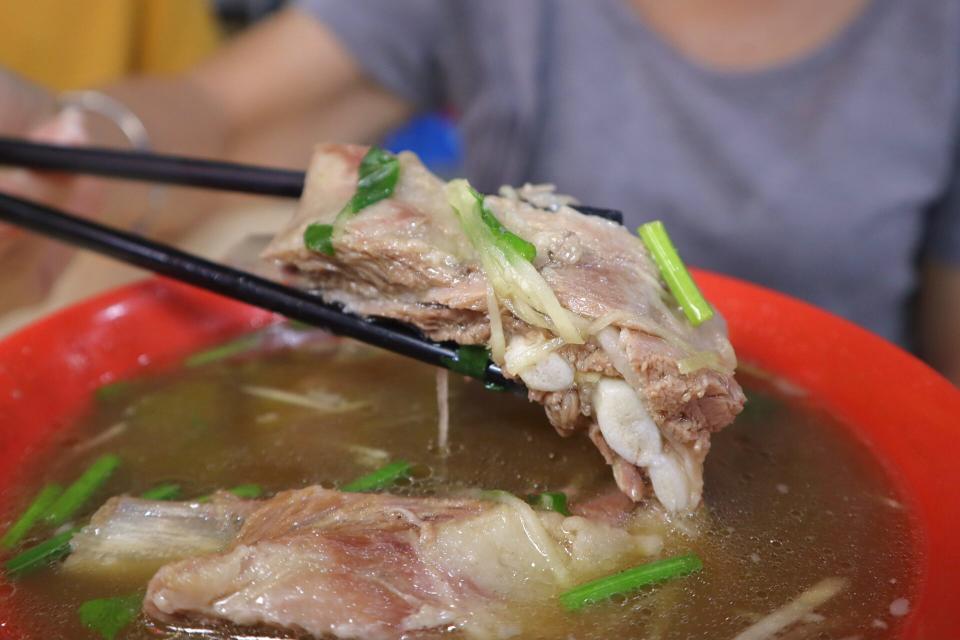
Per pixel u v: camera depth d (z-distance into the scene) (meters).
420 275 0.23
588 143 0.42
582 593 0.21
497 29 0.43
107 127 0.38
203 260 0.25
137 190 0.38
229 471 0.26
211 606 0.21
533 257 0.22
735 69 0.39
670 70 0.39
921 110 0.37
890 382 0.25
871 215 0.38
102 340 0.29
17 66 0.53
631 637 0.21
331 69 0.47
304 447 0.26
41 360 0.27
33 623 0.21
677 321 0.22
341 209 0.24
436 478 0.25
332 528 0.22
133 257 0.26
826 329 0.27
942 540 0.22
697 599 0.21
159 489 0.25
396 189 0.24
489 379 0.23
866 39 0.37
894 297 0.39
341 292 0.24
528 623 0.21
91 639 0.21
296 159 0.48
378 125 0.51
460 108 0.48
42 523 0.24
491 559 0.22
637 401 0.22
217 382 0.29
